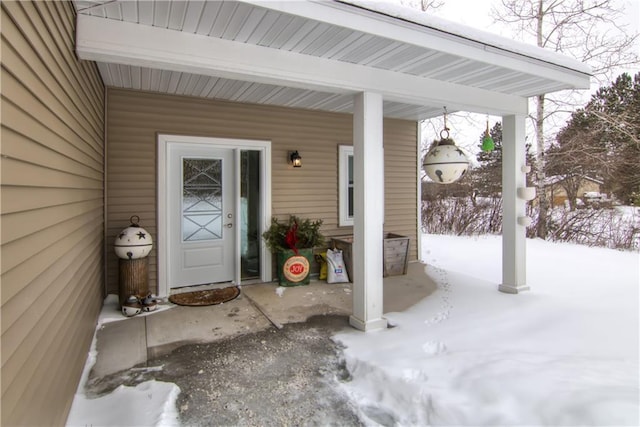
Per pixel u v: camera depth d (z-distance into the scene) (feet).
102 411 6.73
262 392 7.54
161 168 13.71
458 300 13.20
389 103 15.37
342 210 17.60
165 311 12.35
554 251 22.91
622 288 14.08
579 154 31.27
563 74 11.54
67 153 6.54
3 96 3.51
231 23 7.73
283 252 15.42
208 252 15.28
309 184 16.83
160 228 13.78
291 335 10.37
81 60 7.97
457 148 12.66
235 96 14.19
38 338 4.70
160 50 7.89
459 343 9.30
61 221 6.03
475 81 11.68
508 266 13.99
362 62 10.00
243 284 15.65
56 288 5.69
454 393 6.87
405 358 8.50
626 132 28.78
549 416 5.80
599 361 7.72
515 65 10.41
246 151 16.11
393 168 19.54
